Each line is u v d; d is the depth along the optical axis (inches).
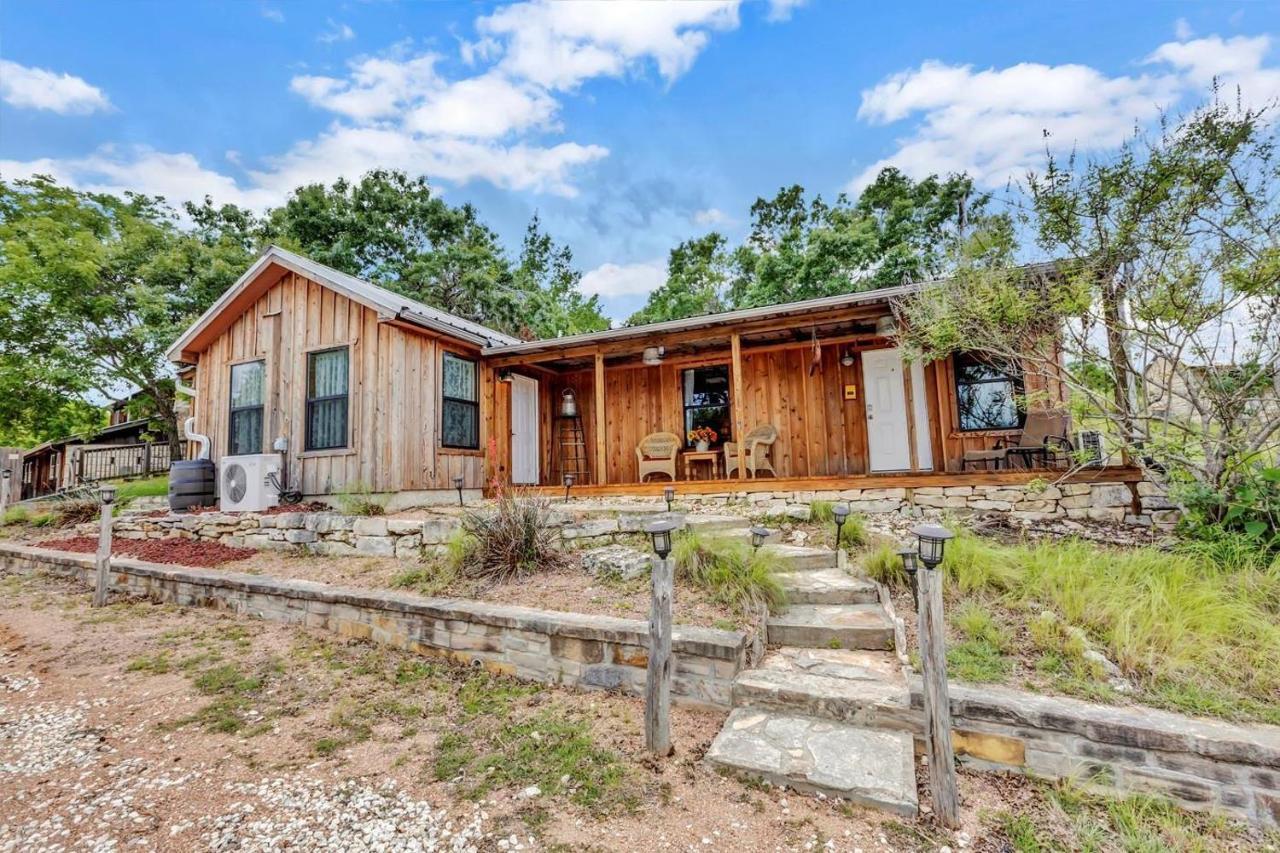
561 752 106.3
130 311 531.2
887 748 100.0
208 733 116.3
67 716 124.2
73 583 252.2
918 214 721.6
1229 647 114.9
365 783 98.0
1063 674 110.6
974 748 99.7
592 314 1079.0
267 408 328.8
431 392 320.2
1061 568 147.9
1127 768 90.5
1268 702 99.5
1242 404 175.5
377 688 137.3
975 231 217.2
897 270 655.1
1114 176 179.2
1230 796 85.0
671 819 87.2
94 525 328.8
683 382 379.9
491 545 187.0
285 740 113.3
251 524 264.5
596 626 133.1
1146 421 191.8
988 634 124.9
